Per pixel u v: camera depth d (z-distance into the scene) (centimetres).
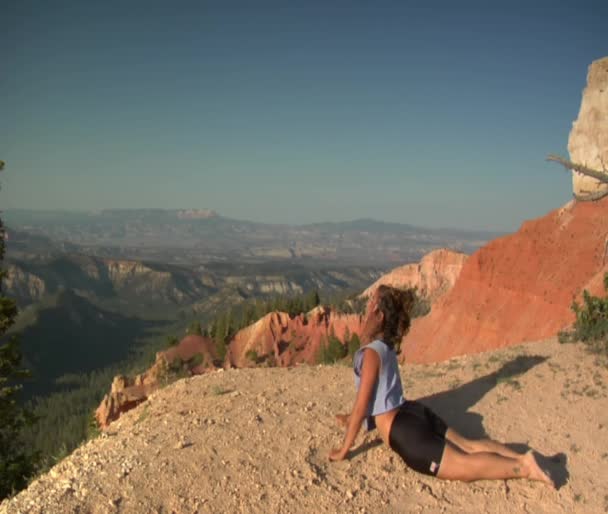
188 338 2594
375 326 258
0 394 715
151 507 232
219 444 280
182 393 393
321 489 241
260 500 235
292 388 374
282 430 293
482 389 335
